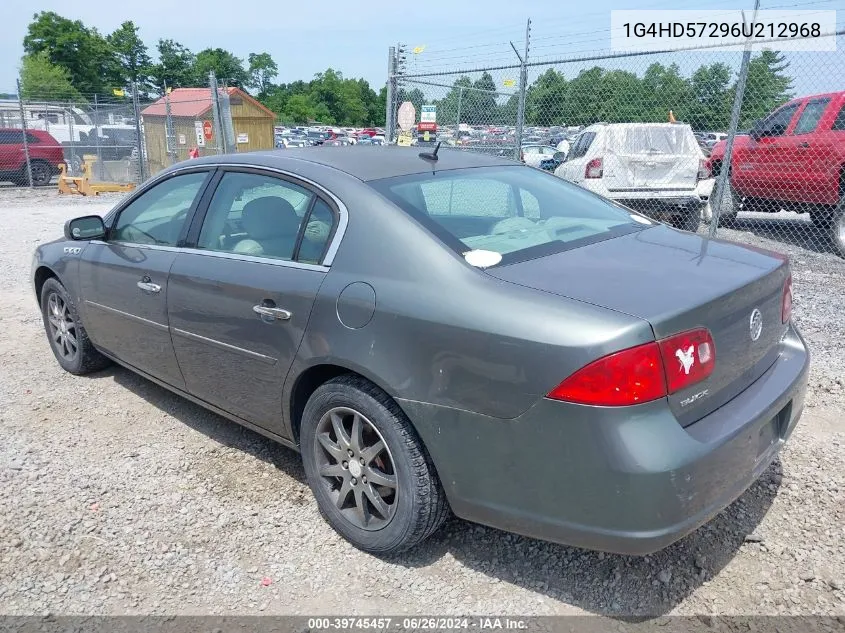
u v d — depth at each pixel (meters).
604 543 2.37
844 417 4.14
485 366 2.48
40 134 20.53
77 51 67.06
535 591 2.79
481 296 2.57
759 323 2.79
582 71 9.62
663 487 2.27
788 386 2.85
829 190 9.01
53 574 2.89
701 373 2.43
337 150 3.67
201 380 3.69
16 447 3.92
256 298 3.21
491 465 2.53
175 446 3.94
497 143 12.04
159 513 3.30
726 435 2.45
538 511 2.47
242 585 2.84
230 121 17.05
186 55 90.12
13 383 4.85
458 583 2.84
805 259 8.80
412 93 12.30
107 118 23.84
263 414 3.38
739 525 3.14
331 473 3.08
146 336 4.00
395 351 2.70
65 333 4.92
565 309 2.41
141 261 3.96
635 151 9.73
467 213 3.15
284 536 3.14
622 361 2.26
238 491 3.49
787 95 8.76
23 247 10.09
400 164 3.42
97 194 18.38
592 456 2.31
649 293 2.49
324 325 2.92
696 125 9.61
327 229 3.10
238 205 3.55
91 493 3.46
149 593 2.79
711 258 2.96
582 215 3.47
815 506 3.26
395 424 2.75
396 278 2.78
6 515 3.27
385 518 2.91
